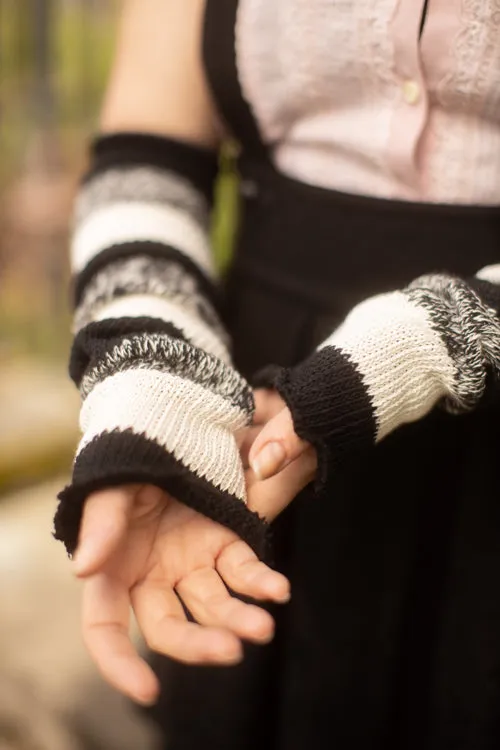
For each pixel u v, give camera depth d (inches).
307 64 24.4
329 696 28.4
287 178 26.4
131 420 20.1
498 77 22.9
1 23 58.4
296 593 28.0
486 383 21.5
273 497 21.1
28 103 60.7
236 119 26.4
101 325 22.2
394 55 23.3
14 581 49.4
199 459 20.3
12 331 66.7
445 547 27.0
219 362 21.6
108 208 26.0
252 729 29.9
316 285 26.1
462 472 26.2
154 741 41.8
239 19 24.9
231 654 18.5
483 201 24.3
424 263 24.8
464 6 22.4
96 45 60.1
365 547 27.0
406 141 23.9
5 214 62.8
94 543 18.7
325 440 20.5
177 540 20.4
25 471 57.1
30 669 44.7
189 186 27.3
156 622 19.5
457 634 27.1
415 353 21.2
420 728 29.0
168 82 27.4
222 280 29.7
